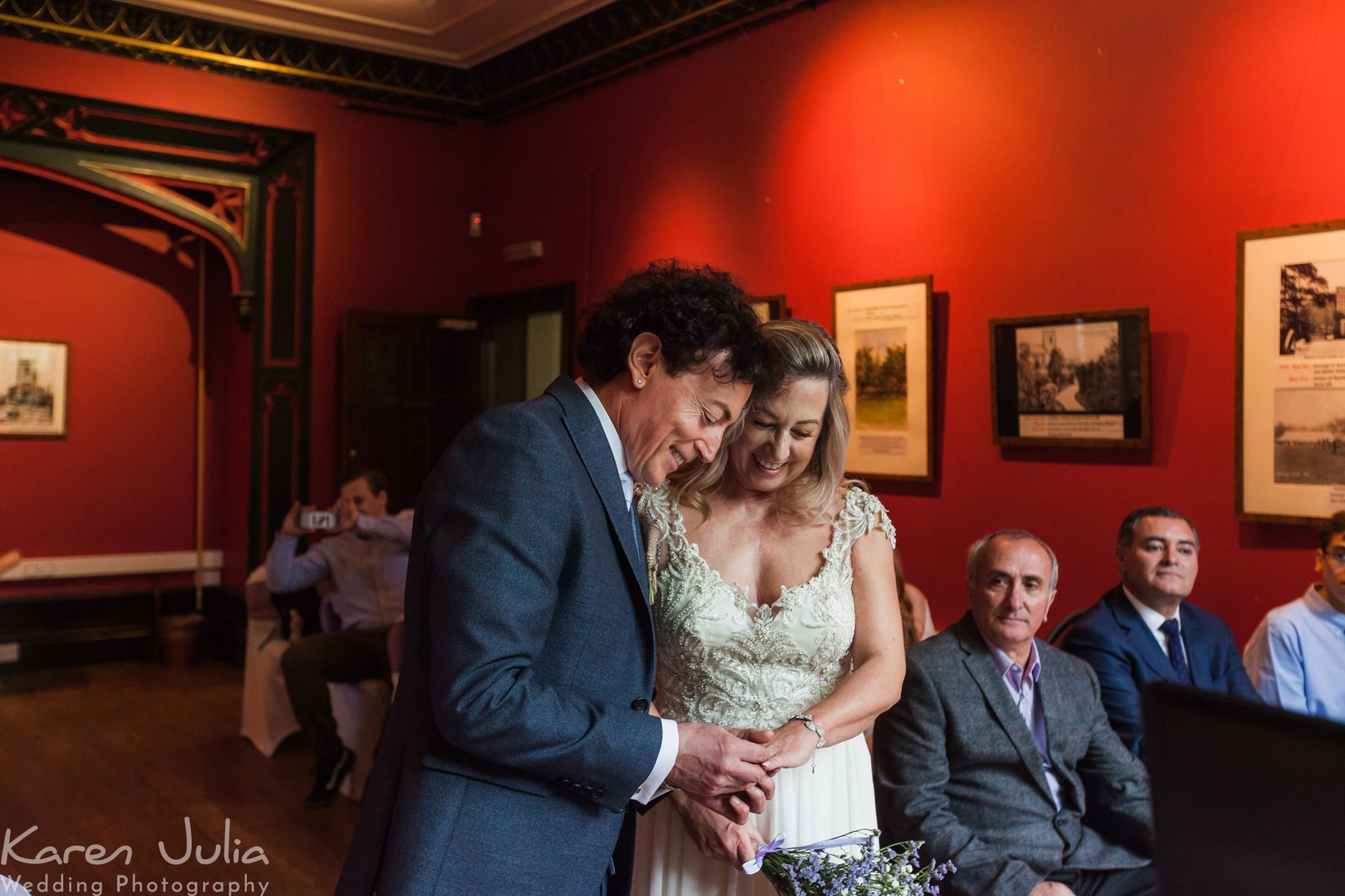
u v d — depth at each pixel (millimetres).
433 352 7969
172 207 7465
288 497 7742
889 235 5262
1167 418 4203
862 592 2105
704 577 2074
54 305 7906
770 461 2025
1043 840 2783
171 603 8297
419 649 1707
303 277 7770
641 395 1738
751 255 6055
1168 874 809
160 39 7133
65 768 5551
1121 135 4320
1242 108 3943
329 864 4348
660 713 2158
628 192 6957
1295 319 3775
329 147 7797
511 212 8055
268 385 7715
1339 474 3674
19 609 7762
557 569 1635
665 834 2080
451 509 1626
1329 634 3531
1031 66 4633
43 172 7133
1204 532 4090
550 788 1660
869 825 2133
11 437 7781
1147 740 841
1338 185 3686
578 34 7066
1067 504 4547
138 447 8242
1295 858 720
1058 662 3004
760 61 5984
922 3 5082
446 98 8102
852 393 5398
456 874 1595
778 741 1864
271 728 5805
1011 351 4684
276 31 7344
